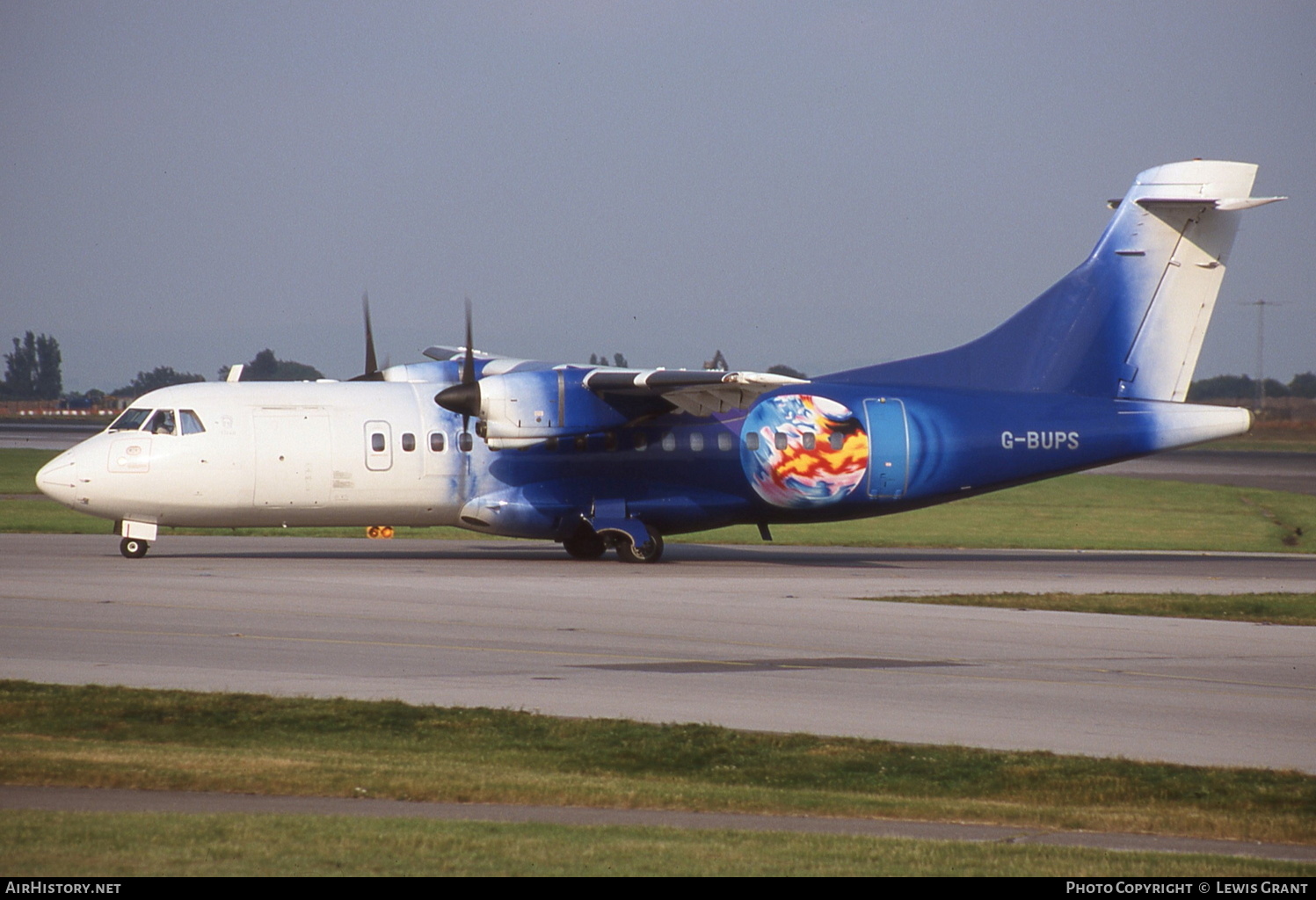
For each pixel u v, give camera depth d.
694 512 100.75
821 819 34.38
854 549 119.06
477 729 43.75
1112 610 74.94
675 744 42.44
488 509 97.50
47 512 137.25
